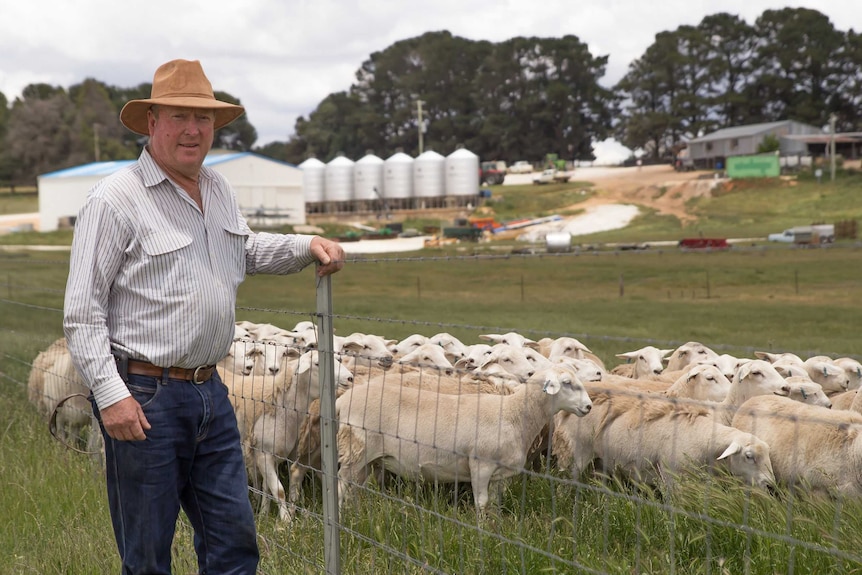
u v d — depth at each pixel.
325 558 4.98
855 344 19.30
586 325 23.97
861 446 6.73
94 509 6.69
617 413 7.78
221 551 4.50
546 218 79.00
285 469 8.19
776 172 87.25
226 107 4.40
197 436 4.37
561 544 5.11
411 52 151.50
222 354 4.44
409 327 18.77
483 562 4.58
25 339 15.32
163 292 4.24
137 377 4.26
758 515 5.44
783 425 7.35
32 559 5.91
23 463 7.95
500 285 40.28
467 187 87.25
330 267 4.76
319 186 89.19
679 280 40.03
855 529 5.23
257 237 4.86
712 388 8.59
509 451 6.90
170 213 4.32
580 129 137.12
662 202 86.19
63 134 130.62
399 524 5.49
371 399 7.30
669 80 139.12
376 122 144.25
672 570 3.91
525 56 141.75
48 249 58.28
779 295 33.84
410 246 63.16
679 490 5.78
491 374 4.39
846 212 69.75
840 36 134.50
